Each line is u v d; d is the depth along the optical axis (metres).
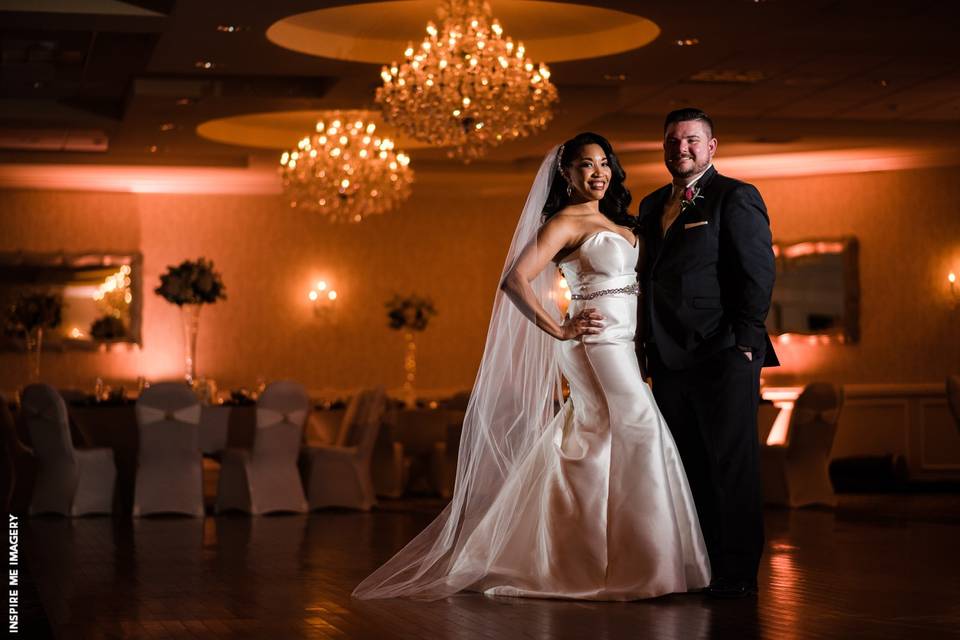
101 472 9.65
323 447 10.04
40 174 13.61
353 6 8.50
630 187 14.15
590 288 5.02
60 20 7.75
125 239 14.12
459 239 15.20
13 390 13.68
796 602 4.76
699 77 9.86
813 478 10.13
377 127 12.24
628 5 7.59
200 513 9.48
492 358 5.20
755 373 5.02
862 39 8.55
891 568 5.90
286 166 10.97
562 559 4.88
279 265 14.66
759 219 5.02
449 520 5.20
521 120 8.55
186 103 10.01
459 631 4.19
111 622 4.61
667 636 4.06
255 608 4.86
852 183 13.70
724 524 4.93
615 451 4.88
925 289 13.42
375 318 14.94
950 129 12.19
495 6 8.71
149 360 14.18
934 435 13.41
